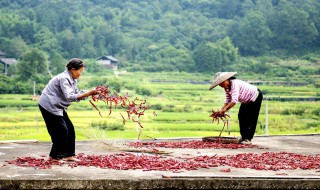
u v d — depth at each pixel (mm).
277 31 117438
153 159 6895
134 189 5414
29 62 85062
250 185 5500
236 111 53938
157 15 137375
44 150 8055
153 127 52594
